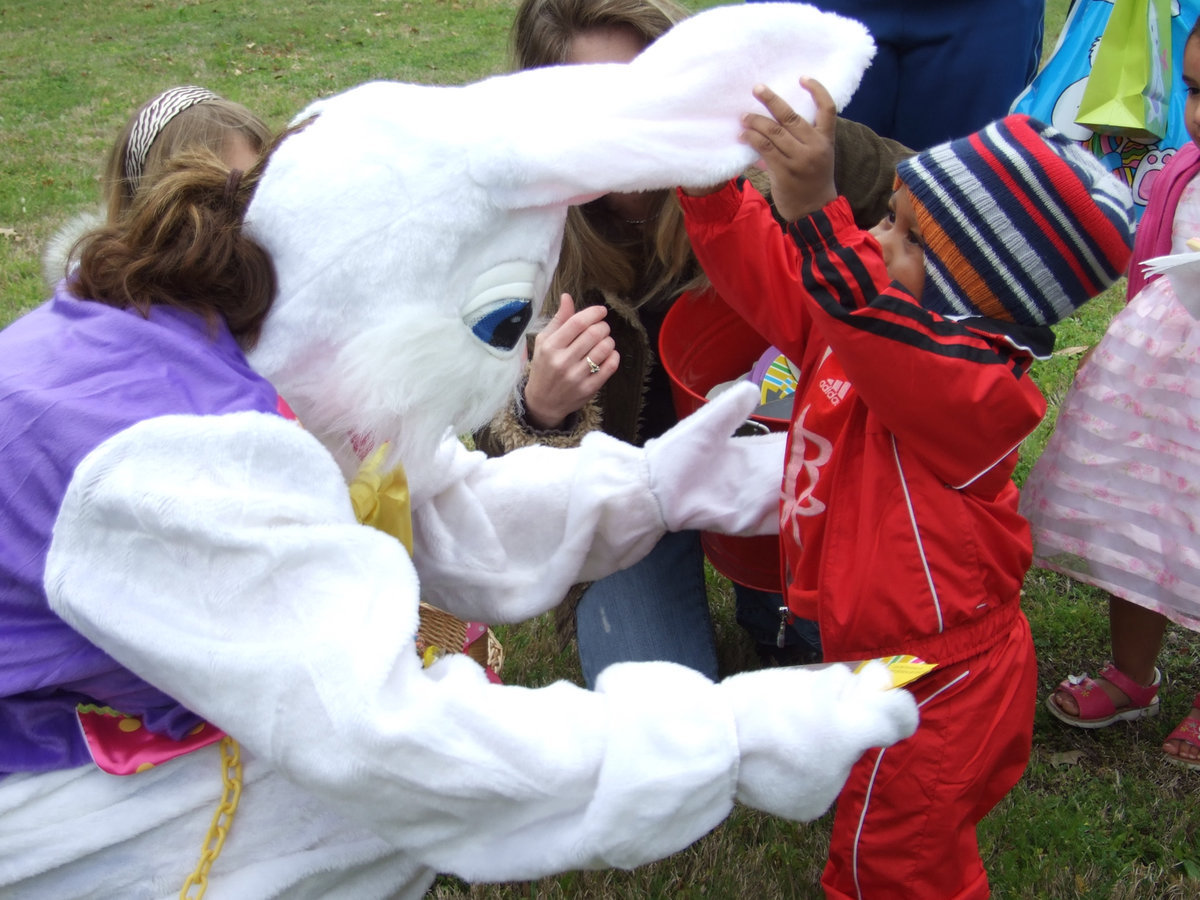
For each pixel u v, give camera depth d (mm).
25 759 1343
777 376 2604
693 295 2348
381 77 9250
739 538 2303
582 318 2010
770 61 1498
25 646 1286
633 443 2449
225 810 1372
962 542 1858
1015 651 2012
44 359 1296
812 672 1363
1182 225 2455
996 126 1856
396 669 1242
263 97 8688
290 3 12297
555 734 1285
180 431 1197
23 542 1239
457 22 11375
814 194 1662
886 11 3248
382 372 1288
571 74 1398
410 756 1214
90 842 1333
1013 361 1818
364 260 1278
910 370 1691
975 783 1970
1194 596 2457
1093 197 1771
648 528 1941
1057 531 2639
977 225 1784
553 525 1899
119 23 11547
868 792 1984
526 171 1305
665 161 1380
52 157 7371
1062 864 2414
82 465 1189
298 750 1205
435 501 1827
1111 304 4848
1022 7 3232
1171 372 2389
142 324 1303
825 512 1930
